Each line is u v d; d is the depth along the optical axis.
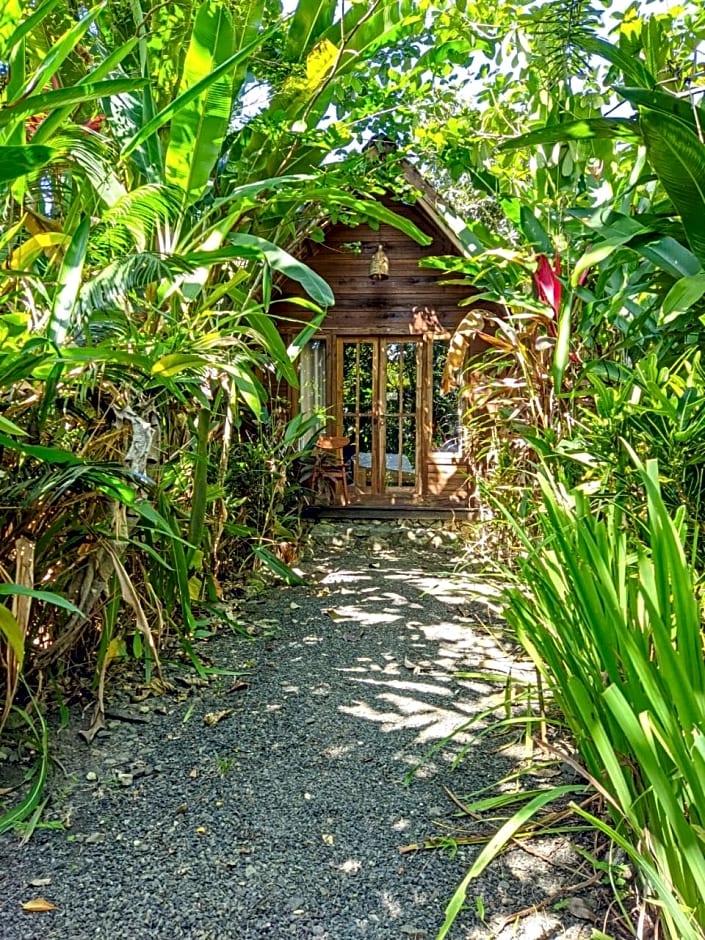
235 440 3.84
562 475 2.06
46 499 1.73
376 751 1.79
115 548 1.89
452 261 3.20
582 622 1.30
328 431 5.83
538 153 2.99
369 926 1.16
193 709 2.04
